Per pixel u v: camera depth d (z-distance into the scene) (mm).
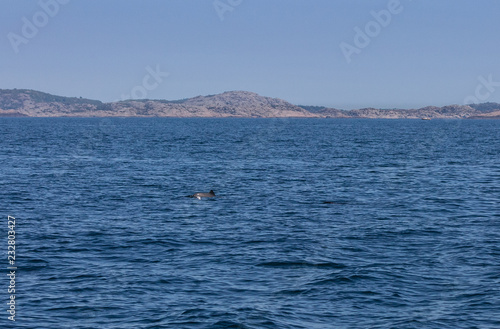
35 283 30359
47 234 41750
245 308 26922
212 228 44312
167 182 72312
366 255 36250
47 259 34969
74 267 33344
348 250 37438
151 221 47031
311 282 30703
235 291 29297
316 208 53844
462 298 28359
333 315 26203
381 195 62781
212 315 26016
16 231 42750
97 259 35125
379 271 32656
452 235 42125
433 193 64438
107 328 24641
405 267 33469
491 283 30531
